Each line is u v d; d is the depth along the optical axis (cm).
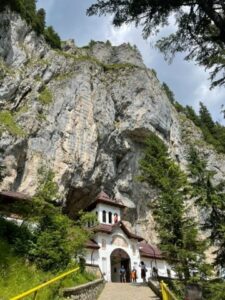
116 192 5194
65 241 1847
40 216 1925
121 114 5703
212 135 8644
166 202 2986
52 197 2103
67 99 4997
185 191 3086
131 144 5578
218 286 2306
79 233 2080
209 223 2861
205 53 1005
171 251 2761
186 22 943
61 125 4722
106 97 5544
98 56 7519
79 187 4662
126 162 5438
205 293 2358
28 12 5519
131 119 5619
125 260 4122
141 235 5206
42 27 5825
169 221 2892
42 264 1678
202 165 3034
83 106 5109
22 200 2073
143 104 5784
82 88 5253
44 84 5019
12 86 4609
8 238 1806
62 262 1758
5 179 3766
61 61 5494
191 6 906
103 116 5253
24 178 4053
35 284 1359
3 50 4928
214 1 862
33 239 1825
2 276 1352
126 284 2789
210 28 955
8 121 4203
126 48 7475
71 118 4878
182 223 2898
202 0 859
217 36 934
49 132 4534
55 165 4403
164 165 3319
